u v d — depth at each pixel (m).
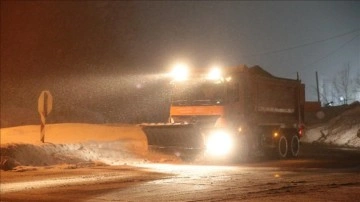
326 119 55.12
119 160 24.12
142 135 29.52
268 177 17.80
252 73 25.97
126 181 16.77
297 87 30.05
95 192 14.26
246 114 25.36
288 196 13.23
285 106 28.91
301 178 17.42
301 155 30.38
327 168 21.50
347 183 15.98
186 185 15.63
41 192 14.34
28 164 21.52
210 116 24.45
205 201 12.52
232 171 20.09
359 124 46.06
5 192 14.37
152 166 22.19
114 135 29.44
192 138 24.03
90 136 28.73
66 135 28.89
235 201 12.48
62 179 17.44
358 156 29.23
